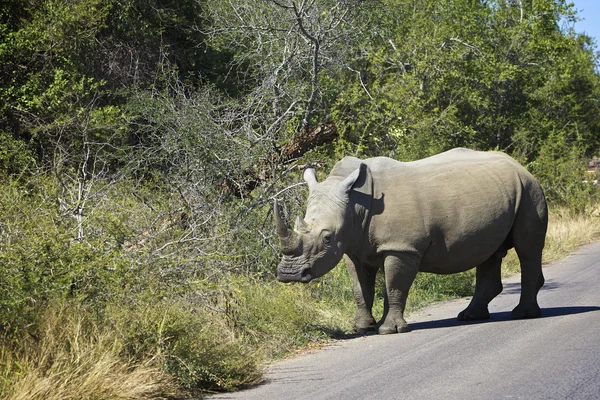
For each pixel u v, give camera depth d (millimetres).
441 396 23719
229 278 35375
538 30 108438
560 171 101500
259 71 66812
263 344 34125
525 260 40750
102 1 67188
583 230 88938
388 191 37688
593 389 23297
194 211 39531
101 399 23516
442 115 71188
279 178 45188
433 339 34906
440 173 38625
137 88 58531
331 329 38438
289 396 25766
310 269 35906
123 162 54531
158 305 29000
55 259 28500
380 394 24609
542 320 38219
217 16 70750
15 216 30438
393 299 37875
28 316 25859
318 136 50500
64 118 53219
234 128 48625
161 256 30516
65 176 39000
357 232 37438
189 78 70688
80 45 62031
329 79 65188
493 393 23625
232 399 26219
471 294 53188
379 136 65125
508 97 107562
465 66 94312
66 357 24250
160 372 26484
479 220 38406
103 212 32094
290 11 61156
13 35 58812
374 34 81438
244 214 42625
